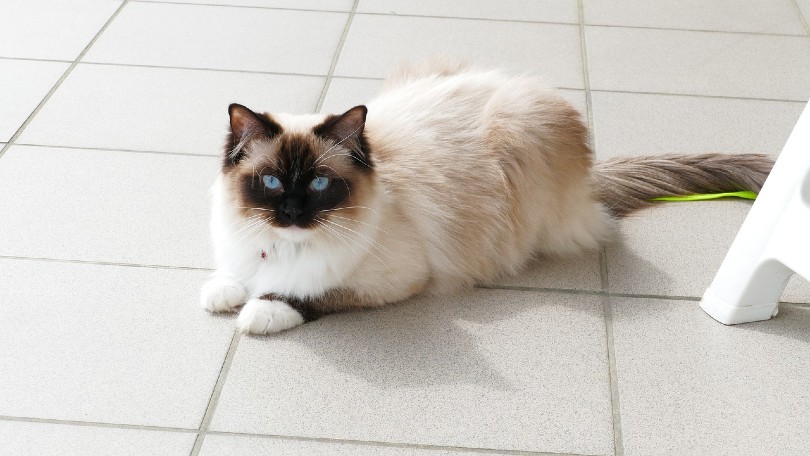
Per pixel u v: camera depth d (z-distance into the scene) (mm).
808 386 1758
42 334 1835
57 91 2775
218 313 1921
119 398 1683
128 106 2713
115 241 2137
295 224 1685
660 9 3389
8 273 2010
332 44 3098
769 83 2889
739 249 1860
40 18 3223
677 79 2914
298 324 1894
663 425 1655
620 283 2061
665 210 2320
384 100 2164
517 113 2053
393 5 3395
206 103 2736
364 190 1762
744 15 3340
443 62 2414
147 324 1879
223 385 1724
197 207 2273
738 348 1858
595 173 2307
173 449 1573
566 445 1605
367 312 1949
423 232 1932
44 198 2279
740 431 1646
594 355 1825
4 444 1567
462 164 1998
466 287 2039
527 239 2096
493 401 1700
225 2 3387
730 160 2338
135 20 3236
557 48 3094
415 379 1752
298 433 1617
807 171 1698
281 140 1718
